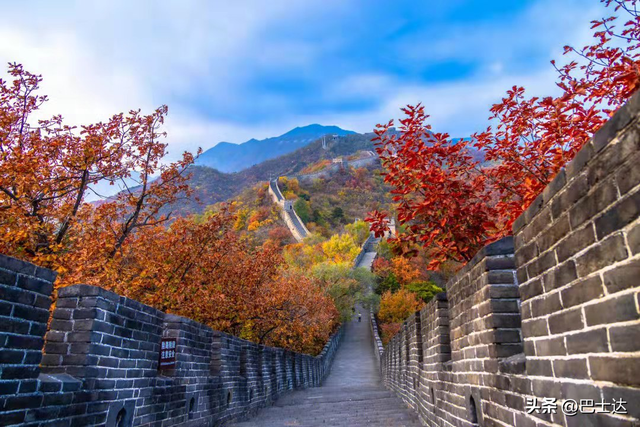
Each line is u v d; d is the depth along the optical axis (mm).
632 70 4062
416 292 45875
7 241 9773
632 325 1986
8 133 10516
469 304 4750
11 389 3164
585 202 2389
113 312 4621
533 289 3111
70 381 3863
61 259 10203
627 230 2023
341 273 39906
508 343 3889
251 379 11461
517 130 6012
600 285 2246
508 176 6332
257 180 195000
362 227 85812
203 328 7789
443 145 6309
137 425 5141
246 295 14766
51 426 3598
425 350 8156
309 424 9016
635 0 4902
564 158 5219
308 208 114750
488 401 4109
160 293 12602
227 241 14688
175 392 6336
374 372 30000
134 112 12391
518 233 3430
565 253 2625
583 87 4848
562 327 2664
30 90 11070
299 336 22891
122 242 12633
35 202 10727
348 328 46531
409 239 6574
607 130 2152
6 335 3123
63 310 4320
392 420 8945
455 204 5922
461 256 6449
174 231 13891
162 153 13242
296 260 55062
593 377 2311
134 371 5062
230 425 8922
